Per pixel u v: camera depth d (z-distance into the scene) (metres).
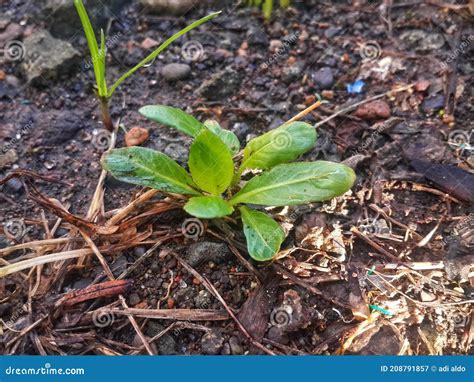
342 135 0.26
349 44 0.30
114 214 0.23
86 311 0.21
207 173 0.21
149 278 0.22
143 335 0.20
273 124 0.27
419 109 0.27
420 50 0.29
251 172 0.24
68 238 0.22
